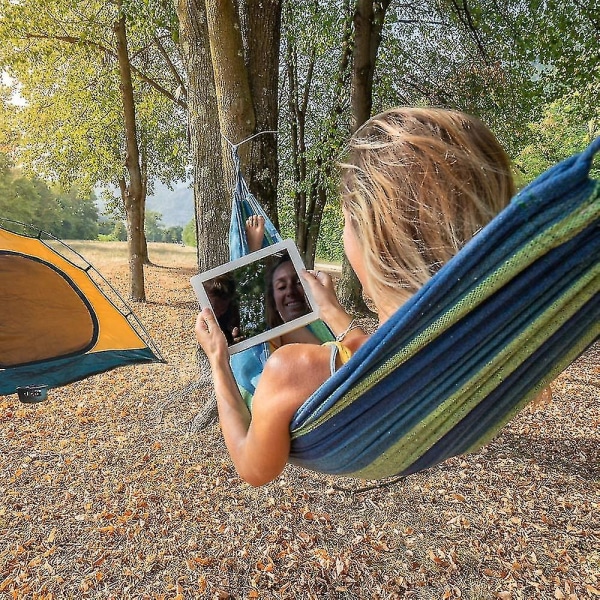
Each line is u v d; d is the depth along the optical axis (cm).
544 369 89
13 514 436
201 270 508
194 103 485
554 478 476
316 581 362
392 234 79
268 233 303
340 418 86
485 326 77
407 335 76
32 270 479
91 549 396
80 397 680
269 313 135
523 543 393
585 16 860
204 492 462
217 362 124
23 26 994
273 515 429
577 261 72
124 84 1188
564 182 62
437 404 86
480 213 79
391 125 87
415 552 386
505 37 943
